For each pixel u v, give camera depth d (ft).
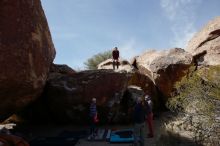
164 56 68.69
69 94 53.42
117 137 42.11
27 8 37.96
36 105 55.88
